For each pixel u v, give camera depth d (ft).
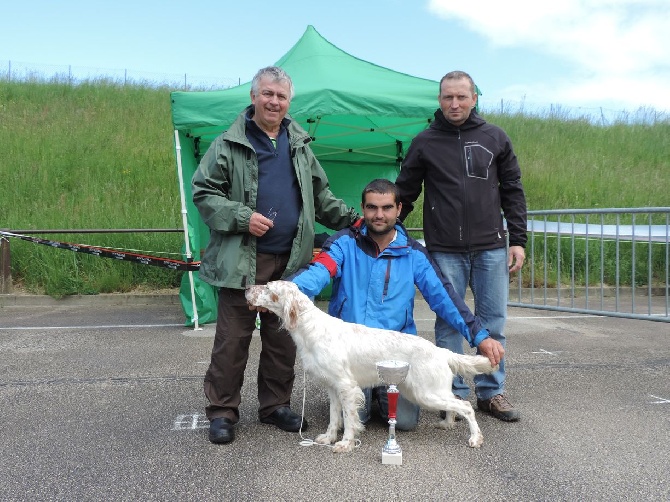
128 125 52.44
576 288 32.68
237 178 11.73
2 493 9.59
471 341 11.87
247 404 14.25
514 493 9.53
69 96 58.95
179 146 22.63
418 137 13.55
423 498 9.37
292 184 12.14
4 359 18.51
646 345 20.51
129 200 39.04
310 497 9.43
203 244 25.61
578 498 9.36
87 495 9.52
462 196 13.02
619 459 10.85
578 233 25.68
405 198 13.89
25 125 49.60
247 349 12.15
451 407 11.33
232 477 10.16
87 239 32.17
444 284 12.28
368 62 25.31
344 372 11.19
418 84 23.58
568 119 68.13
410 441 11.80
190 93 21.59
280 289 10.95
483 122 13.25
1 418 13.17
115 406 13.99
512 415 12.83
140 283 31.30
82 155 44.39
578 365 17.71
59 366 17.65
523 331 23.09
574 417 13.15
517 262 13.30
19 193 38.14
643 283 34.12
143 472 10.38
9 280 30.01
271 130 12.19
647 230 24.50
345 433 11.25
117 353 19.30
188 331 22.93
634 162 53.93
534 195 42.93
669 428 12.44
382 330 11.59
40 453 11.23
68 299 29.48
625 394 14.83
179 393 14.99
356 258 12.40
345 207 13.43
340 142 29.45
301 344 11.34
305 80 22.18
